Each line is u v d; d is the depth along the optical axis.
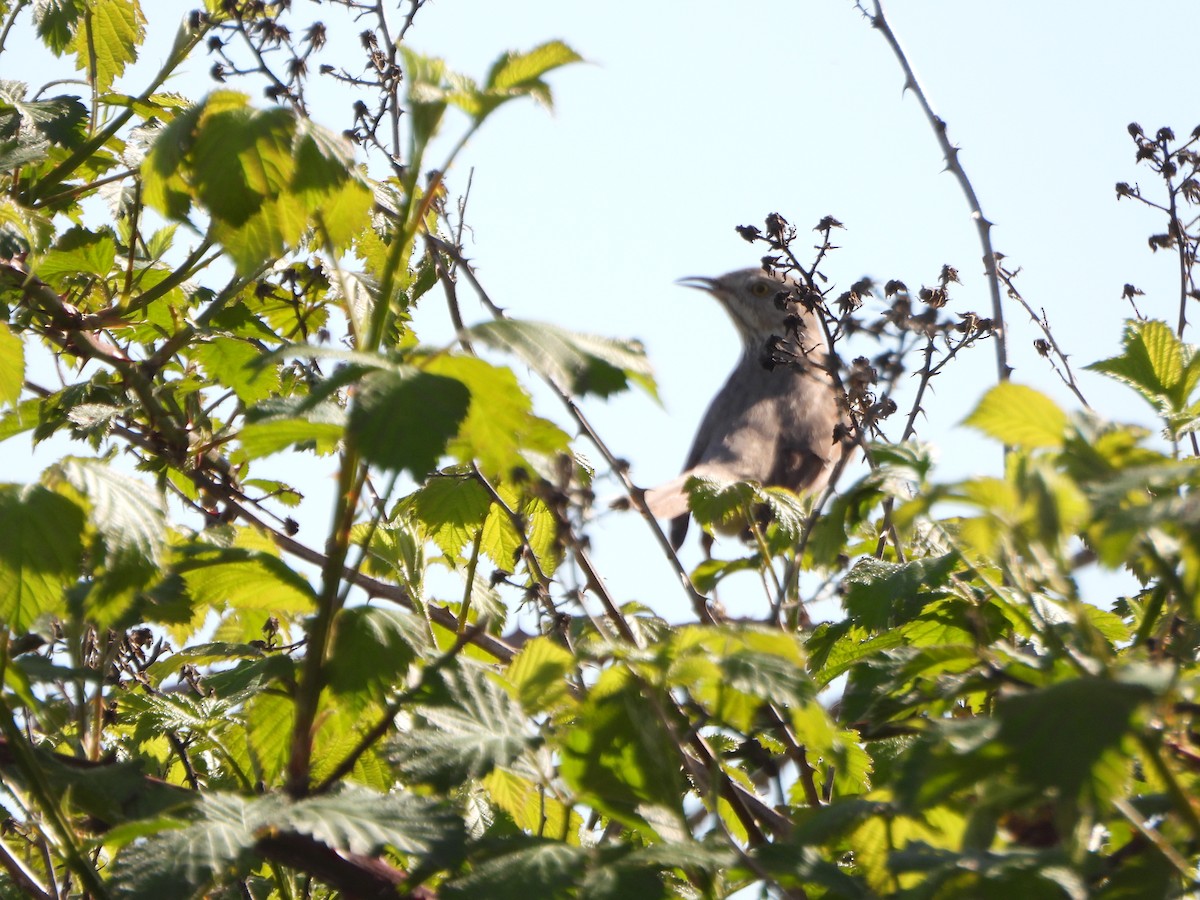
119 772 3.93
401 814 3.37
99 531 3.79
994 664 3.97
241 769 5.53
